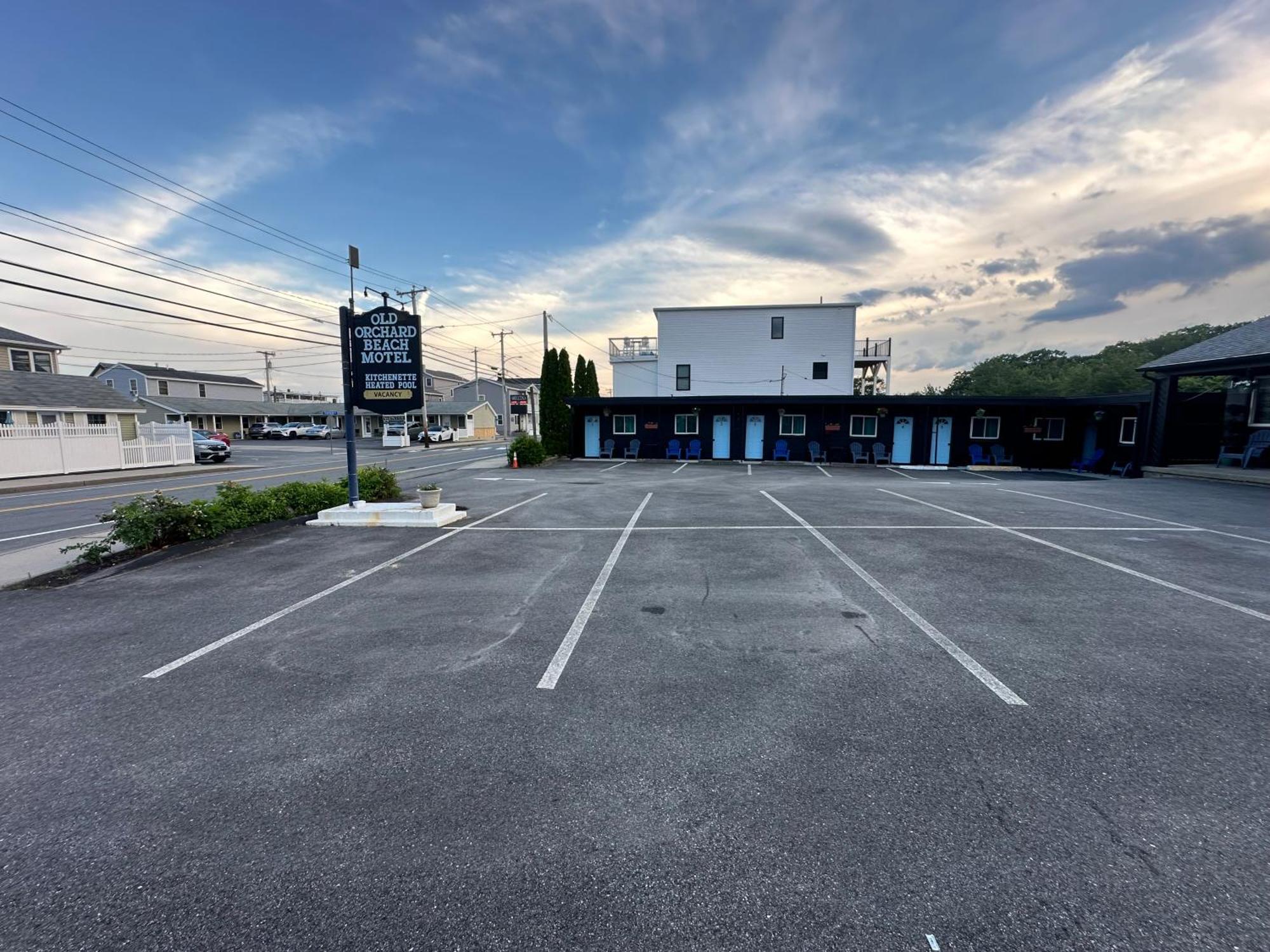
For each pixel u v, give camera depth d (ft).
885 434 72.23
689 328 99.40
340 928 6.17
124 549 23.34
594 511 33.83
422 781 8.64
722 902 6.45
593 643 13.96
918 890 6.57
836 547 24.02
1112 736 9.77
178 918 6.30
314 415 189.67
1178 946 5.86
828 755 9.23
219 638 14.47
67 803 8.21
